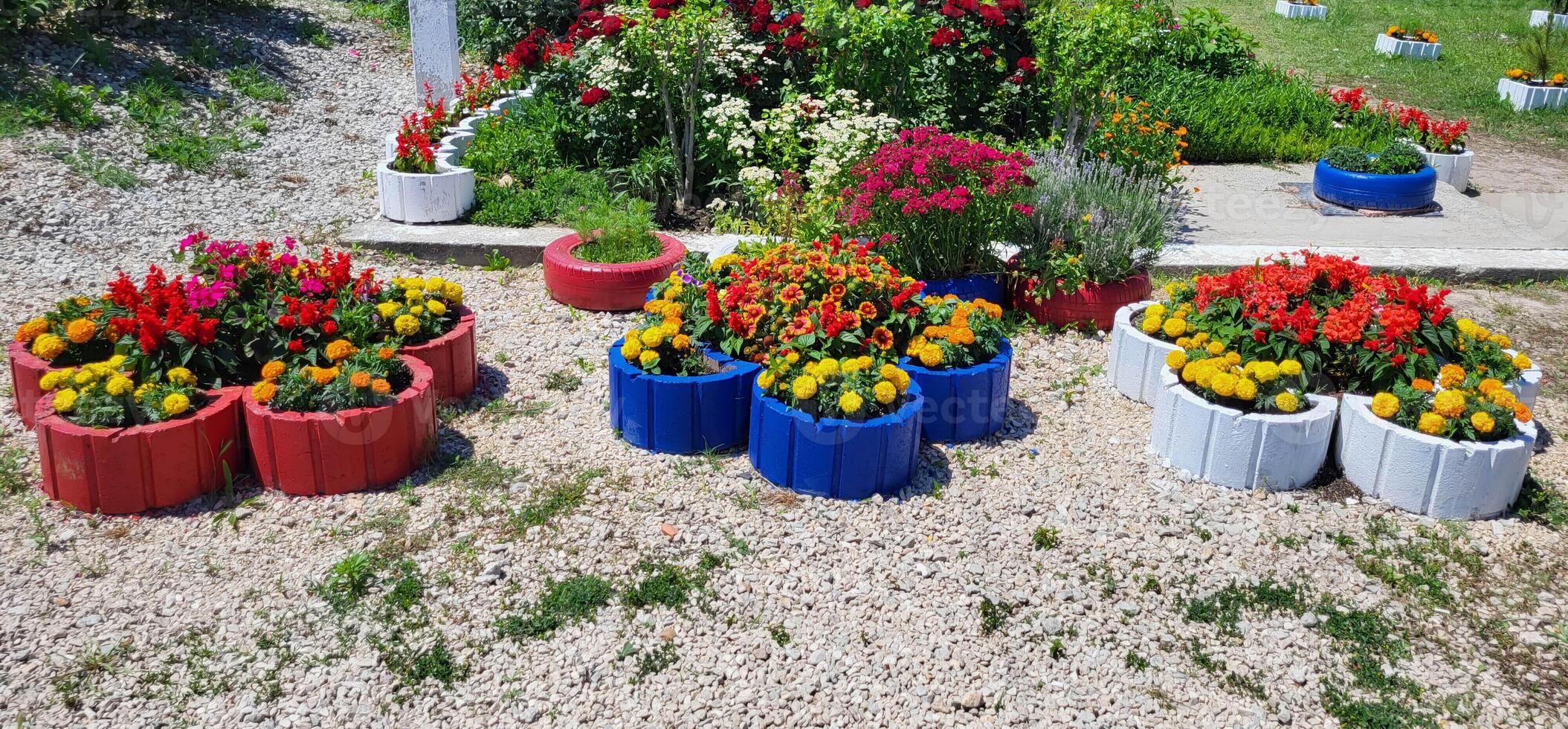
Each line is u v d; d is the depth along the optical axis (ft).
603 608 12.46
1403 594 13.00
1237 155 34.83
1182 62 40.37
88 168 25.79
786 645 12.03
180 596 12.48
